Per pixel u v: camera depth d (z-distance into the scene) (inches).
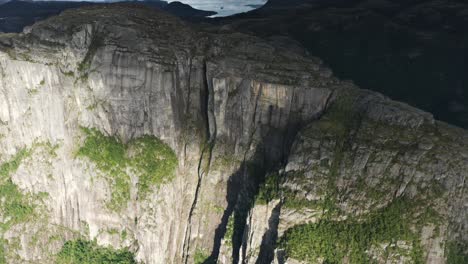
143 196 4904.0
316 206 3941.9
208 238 4950.8
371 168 3922.2
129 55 4781.0
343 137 4200.3
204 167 5012.3
